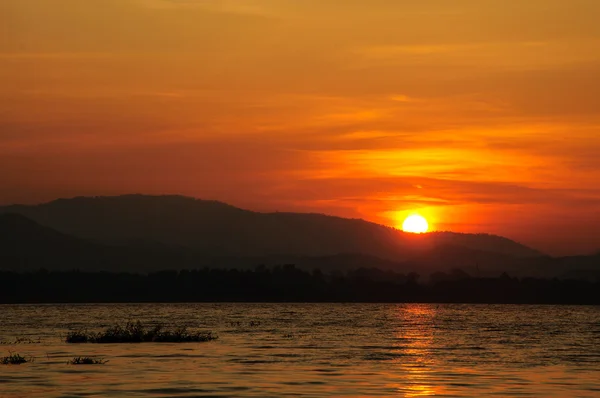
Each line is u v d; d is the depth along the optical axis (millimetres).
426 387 57625
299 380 61000
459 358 83562
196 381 59625
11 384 57406
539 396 53531
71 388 55375
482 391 55750
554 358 84625
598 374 68000
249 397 51688
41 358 78125
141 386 56594
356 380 61375
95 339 105375
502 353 91062
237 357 80875
